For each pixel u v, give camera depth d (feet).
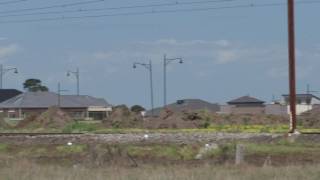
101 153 380.58
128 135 596.70
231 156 393.70
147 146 454.40
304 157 388.57
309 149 428.15
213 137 554.05
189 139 542.16
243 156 355.15
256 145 439.22
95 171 268.62
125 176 239.09
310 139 509.76
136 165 342.64
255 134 572.92
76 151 451.94
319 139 507.30
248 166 301.22
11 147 499.92
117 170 278.46
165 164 351.25
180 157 415.03
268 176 238.07
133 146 454.40
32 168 280.72
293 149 424.87
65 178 234.58
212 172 252.83
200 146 433.89
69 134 627.46
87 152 422.00
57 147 472.85
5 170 270.46
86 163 358.43
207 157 404.16
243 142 474.49
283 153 409.28
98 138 565.94
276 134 557.33
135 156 418.72
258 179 230.68
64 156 427.74
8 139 576.20
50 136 590.14
